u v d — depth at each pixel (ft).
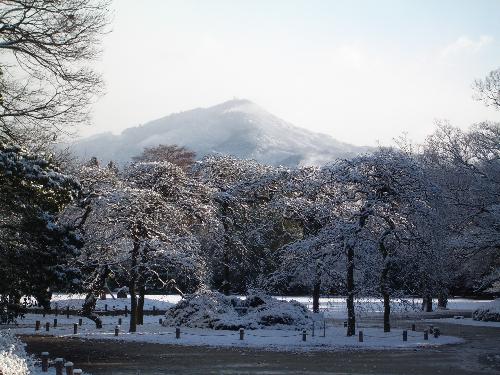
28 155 77.41
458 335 129.49
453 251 169.37
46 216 84.58
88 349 98.17
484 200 166.09
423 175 126.00
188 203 150.71
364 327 146.72
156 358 88.17
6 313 90.33
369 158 125.29
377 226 125.18
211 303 140.87
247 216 177.58
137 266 126.62
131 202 126.21
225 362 84.64
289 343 109.09
